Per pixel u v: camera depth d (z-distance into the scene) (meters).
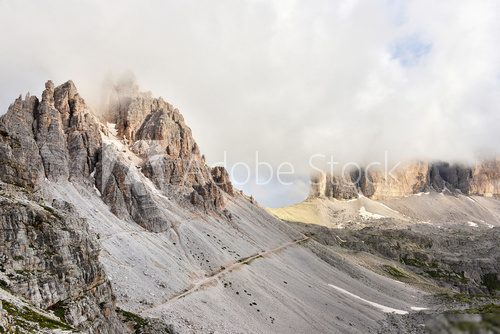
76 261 74.50
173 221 177.12
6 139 99.12
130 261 127.75
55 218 75.62
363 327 168.12
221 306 131.12
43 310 60.91
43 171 143.00
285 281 187.12
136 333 86.44
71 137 166.75
